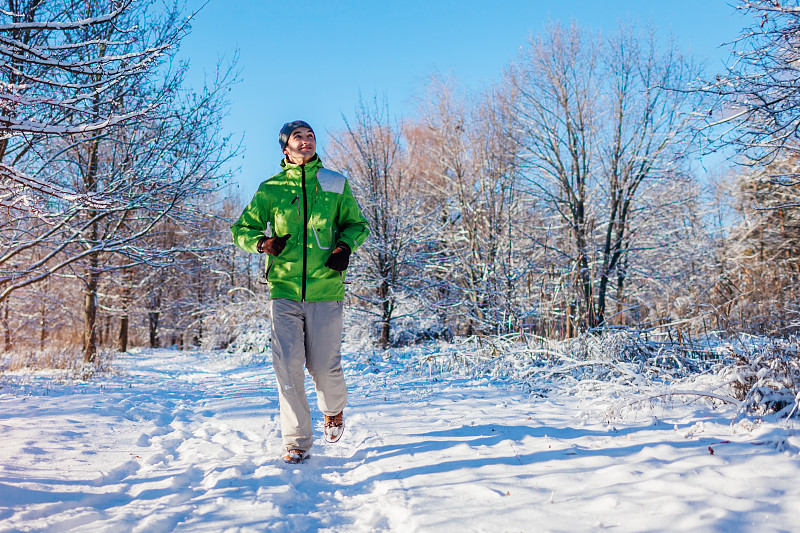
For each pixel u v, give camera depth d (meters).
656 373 5.45
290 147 3.35
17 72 3.34
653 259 17.70
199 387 9.18
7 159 8.84
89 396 6.77
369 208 15.56
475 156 16.38
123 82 7.08
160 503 2.34
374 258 15.55
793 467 2.15
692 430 2.94
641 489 2.10
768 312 9.07
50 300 16.91
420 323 17.73
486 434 3.45
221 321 21.23
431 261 16.69
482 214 15.50
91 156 10.29
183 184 10.00
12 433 3.96
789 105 6.07
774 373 3.52
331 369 3.26
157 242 13.45
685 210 17.84
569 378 5.86
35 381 8.66
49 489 2.52
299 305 3.22
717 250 20.20
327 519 2.13
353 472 2.88
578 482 2.29
